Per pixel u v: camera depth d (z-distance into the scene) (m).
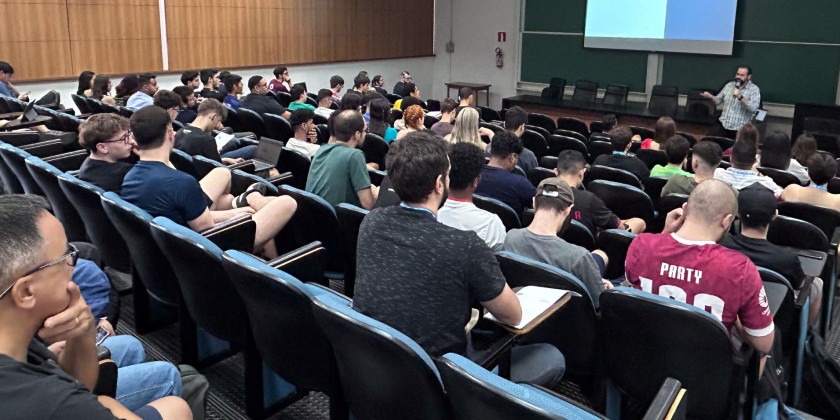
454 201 2.44
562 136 6.39
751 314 1.89
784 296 2.19
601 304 1.90
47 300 1.16
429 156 1.77
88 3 8.39
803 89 9.21
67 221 3.16
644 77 10.60
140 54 8.98
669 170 4.57
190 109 5.96
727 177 3.91
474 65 12.68
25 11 7.90
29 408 1.05
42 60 8.13
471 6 12.48
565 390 2.51
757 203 2.45
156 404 1.54
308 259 2.22
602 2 10.72
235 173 3.40
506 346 1.79
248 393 2.22
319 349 1.87
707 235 1.99
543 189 2.32
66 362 1.33
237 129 6.37
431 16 12.97
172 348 2.73
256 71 10.32
